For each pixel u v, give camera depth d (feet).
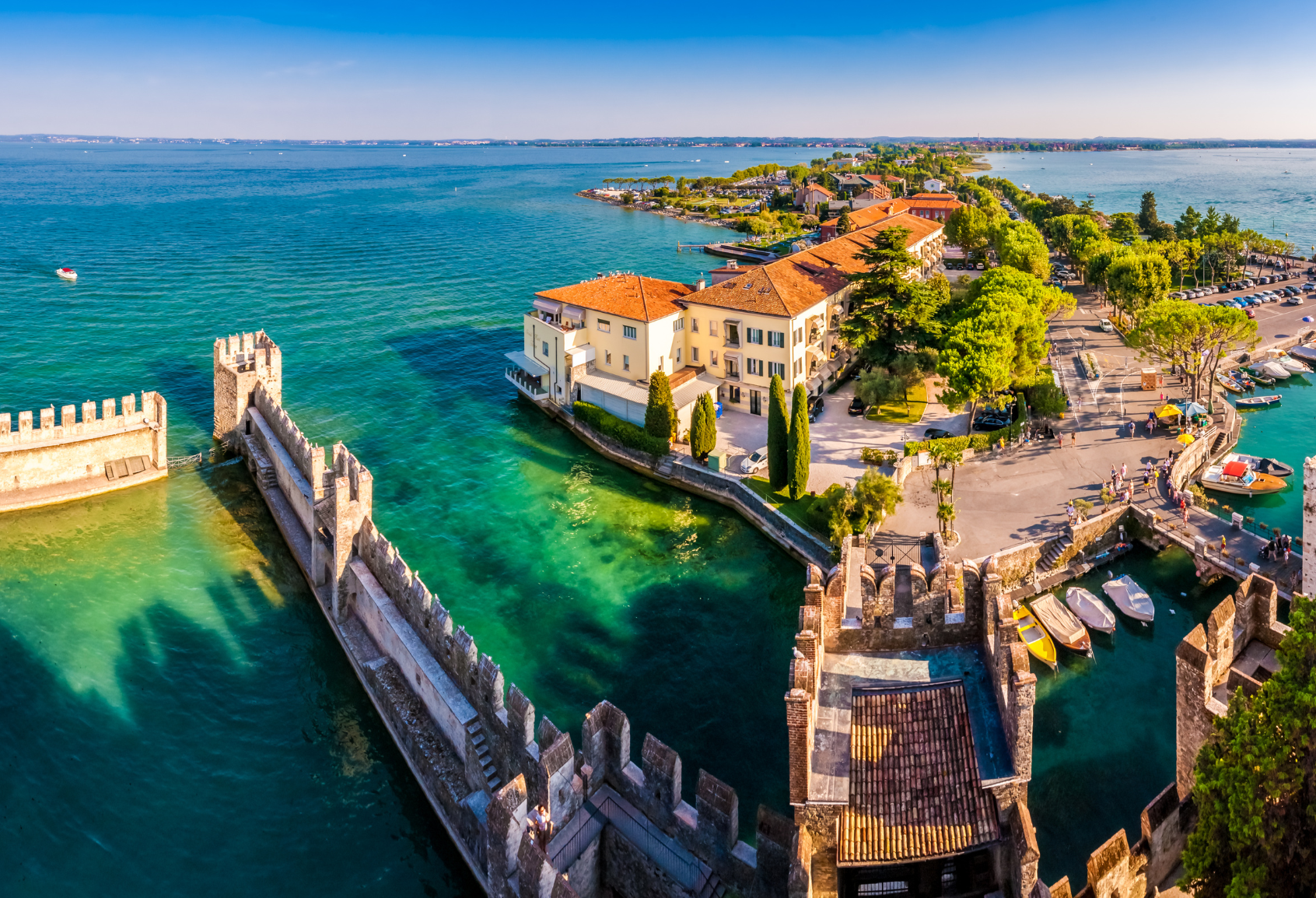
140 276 500.74
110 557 205.77
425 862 130.41
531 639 182.29
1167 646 180.04
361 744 152.76
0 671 163.43
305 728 155.63
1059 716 160.35
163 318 411.54
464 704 135.13
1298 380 338.75
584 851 108.27
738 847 102.27
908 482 236.84
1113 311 428.97
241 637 179.52
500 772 125.70
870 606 104.58
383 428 297.74
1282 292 448.65
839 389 316.60
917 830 88.63
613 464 273.54
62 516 224.74
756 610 194.59
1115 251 438.40
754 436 273.95
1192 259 491.31
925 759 93.25
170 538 216.33
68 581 195.11
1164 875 103.81
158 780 142.10
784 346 278.26
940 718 96.63
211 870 127.03
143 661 169.89
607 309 295.07
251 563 206.80
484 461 273.33
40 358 344.49
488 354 378.12
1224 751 87.35
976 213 544.21
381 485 254.68
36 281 473.67
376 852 131.85
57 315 406.41
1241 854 81.92
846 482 237.66
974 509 220.64
